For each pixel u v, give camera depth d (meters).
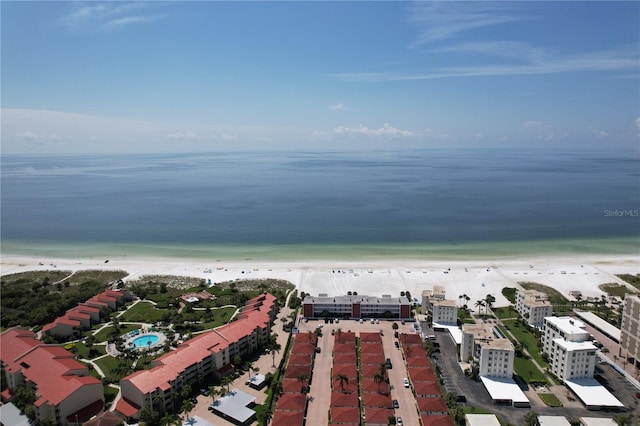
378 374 164.12
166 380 155.00
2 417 144.12
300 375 168.75
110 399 157.88
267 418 147.25
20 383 162.12
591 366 168.25
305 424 146.50
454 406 152.25
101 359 187.50
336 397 156.25
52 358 162.38
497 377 169.88
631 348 182.88
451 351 196.88
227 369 176.12
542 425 140.25
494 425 139.12
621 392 163.62
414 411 153.25
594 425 139.75
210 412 152.50
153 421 143.88
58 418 141.38
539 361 186.75
